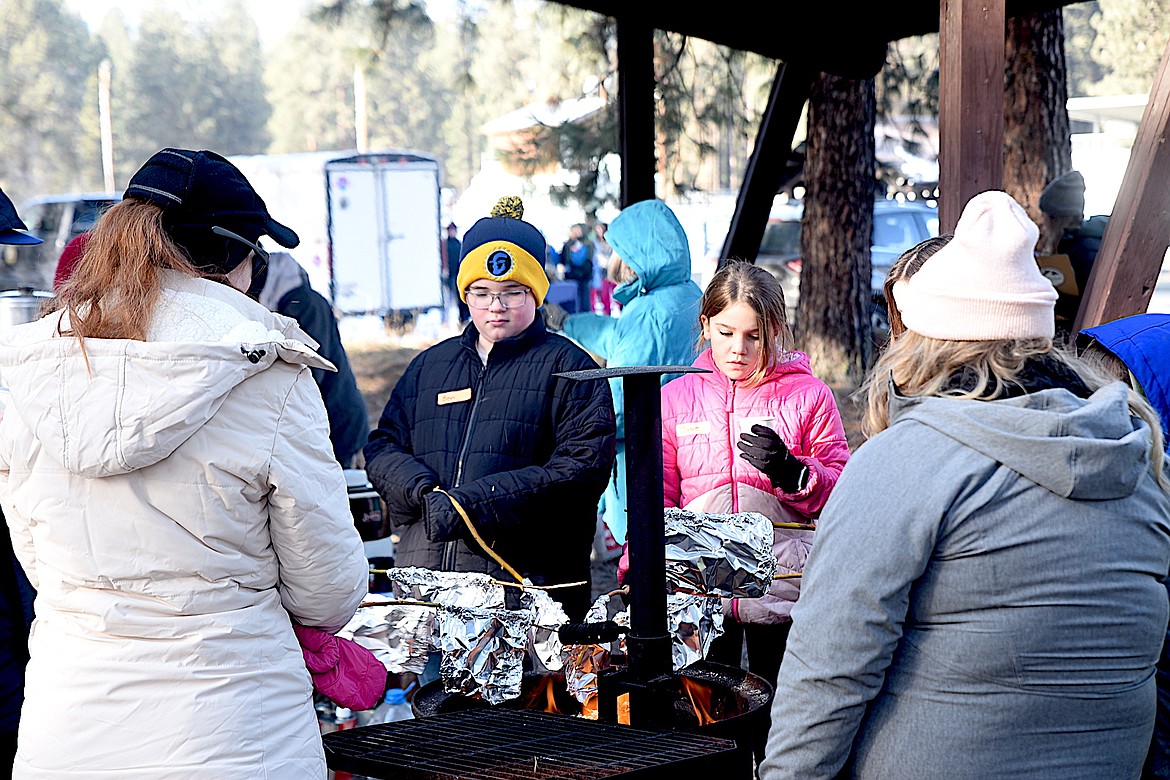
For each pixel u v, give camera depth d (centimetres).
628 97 474
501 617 189
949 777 126
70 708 143
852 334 860
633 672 176
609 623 183
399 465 238
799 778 130
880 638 125
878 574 125
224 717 143
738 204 538
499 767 155
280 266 454
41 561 149
